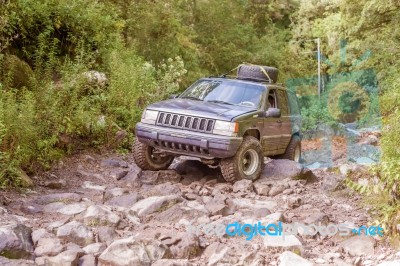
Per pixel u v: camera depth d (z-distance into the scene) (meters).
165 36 23.66
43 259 5.68
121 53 16.16
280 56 35.34
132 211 7.43
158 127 9.76
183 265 5.68
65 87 11.67
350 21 24.27
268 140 10.66
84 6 16.23
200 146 9.32
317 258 6.18
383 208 7.11
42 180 9.30
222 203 8.24
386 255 6.20
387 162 7.20
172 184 9.52
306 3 43.19
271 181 9.66
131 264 5.65
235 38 31.70
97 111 12.44
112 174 10.27
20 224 6.18
